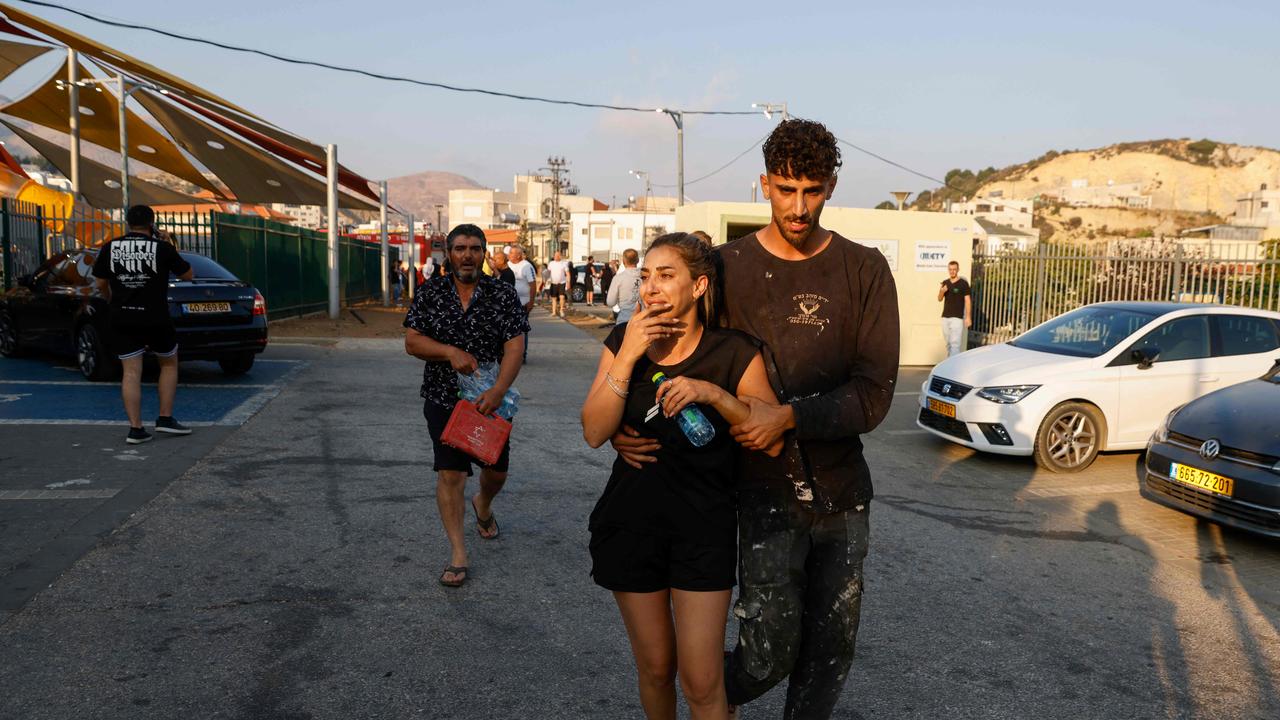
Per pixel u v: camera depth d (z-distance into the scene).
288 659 3.50
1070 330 8.38
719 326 2.46
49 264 10.88
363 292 33.44
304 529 5.07
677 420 2.21
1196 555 5.25
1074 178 177.75
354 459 6.73
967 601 4.37
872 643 3.84
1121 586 4.67
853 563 2.45
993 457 7.86
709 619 2.26
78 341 9.99
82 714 3.03
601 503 2.39
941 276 14.48
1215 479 5.39
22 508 5.24
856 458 2.44
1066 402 7.36
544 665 3.52
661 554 2.31
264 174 23.47
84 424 7.56
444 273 4.35
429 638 3.73
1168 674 3.61
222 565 4.47
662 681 2.42
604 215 85.44
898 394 11.49
